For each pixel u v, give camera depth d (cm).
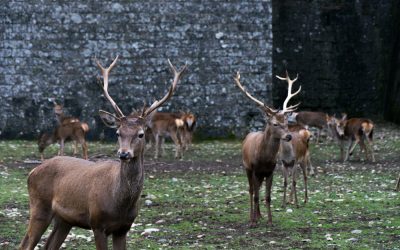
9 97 2080
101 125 2098
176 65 2117
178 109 2117
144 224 1012
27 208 1119
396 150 1905
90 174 694
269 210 1014
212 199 1210
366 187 1328
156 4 2109
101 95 2098
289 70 2511
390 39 2570
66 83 2092
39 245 882
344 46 2547
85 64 2095
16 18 2073
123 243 695
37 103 2084
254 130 2139
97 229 677
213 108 2130
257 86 2139
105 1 2095
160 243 897
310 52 2520
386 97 2561
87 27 2092
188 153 1870
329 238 910
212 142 2103
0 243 891
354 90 2559
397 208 1117
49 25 2083
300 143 1148
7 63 2075
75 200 696
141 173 669
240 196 1236
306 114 2084
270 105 2144
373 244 878
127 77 2102
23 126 2083
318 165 1659
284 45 2505
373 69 2570
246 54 2136
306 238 919
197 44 2122
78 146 1977
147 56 2109
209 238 925
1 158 1714
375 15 2567
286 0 2497
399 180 1288
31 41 2080
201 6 2122
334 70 2541
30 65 2081
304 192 1274
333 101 2542
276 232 961
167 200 1198
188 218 1054
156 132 1780
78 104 2094
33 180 734
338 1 2534
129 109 2105
